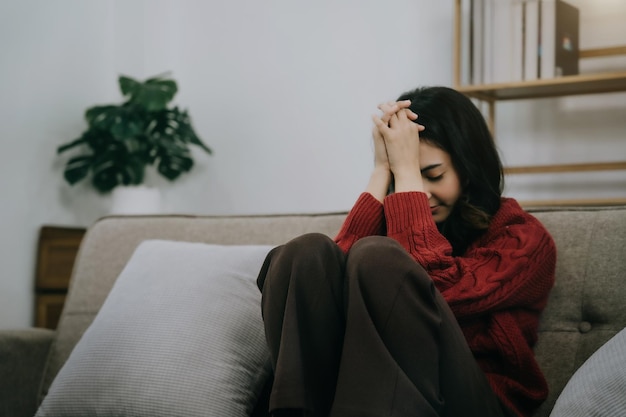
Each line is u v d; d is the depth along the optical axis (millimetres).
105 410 1416
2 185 3361
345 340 1068
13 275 3387
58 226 3523
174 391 1379
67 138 3711
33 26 3537
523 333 1381
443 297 1242
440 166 1493
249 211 3836
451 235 1518
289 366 1053
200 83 3967
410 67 3475
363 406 1006
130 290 1584
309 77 3715
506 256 1367
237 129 3881
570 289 1423
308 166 3705
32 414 1713
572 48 2973
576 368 1361
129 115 3545
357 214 1529
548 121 3205
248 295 1527
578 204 2912
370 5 3572
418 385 1062
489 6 2973
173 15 4020
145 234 1871
